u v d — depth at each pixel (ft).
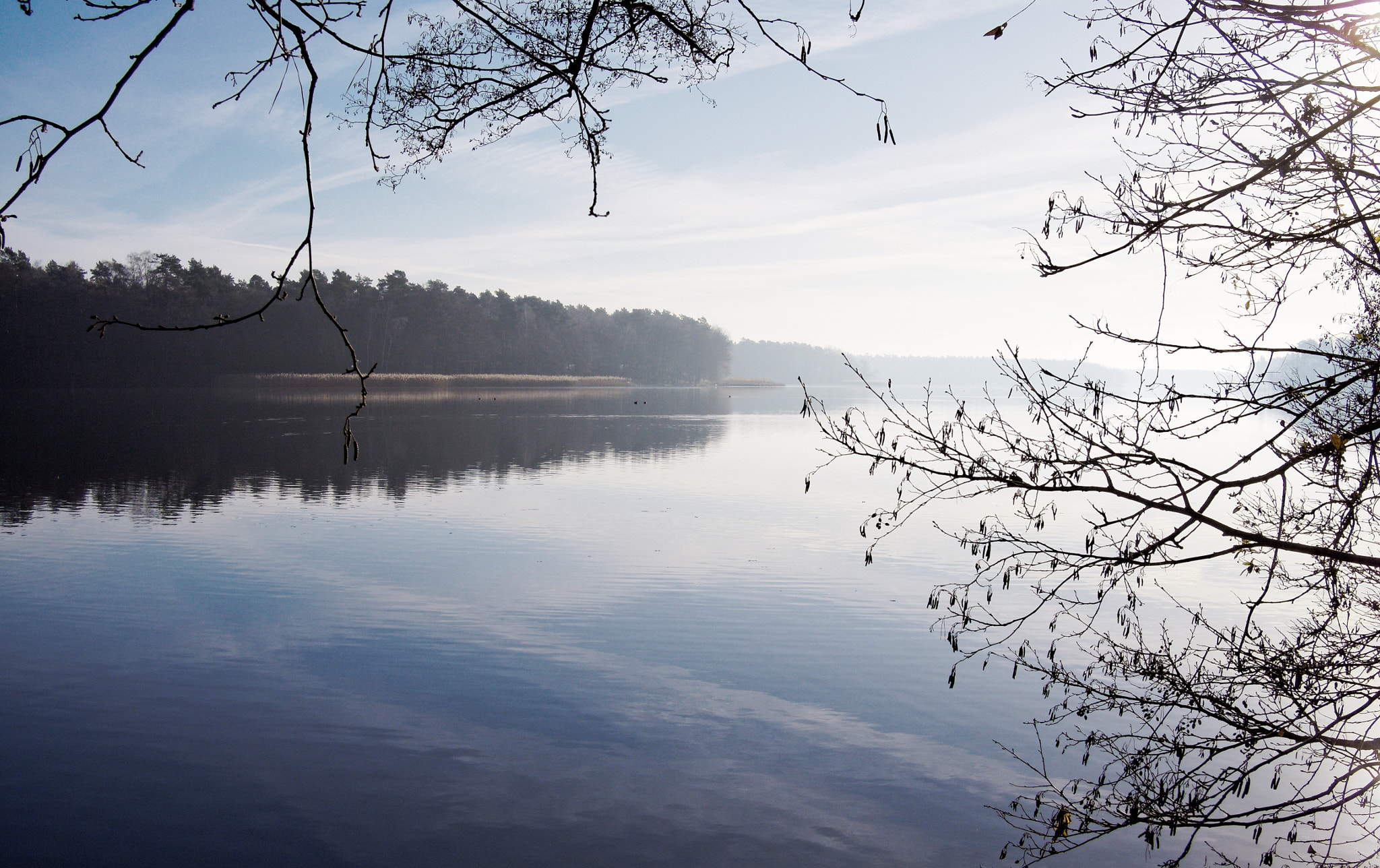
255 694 31.09
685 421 188.44
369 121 9.21
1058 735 28.22
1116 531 56.70
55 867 20.74
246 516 65.10
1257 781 24.44
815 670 34.45
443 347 352.49
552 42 9.48
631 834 22.80
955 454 12.26
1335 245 11.72
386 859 21.50
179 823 22.82
